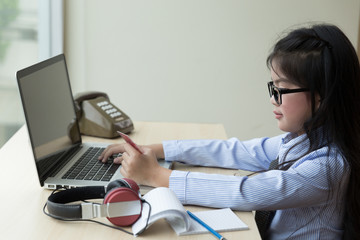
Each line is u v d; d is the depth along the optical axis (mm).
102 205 1012
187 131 1773
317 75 1134
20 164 1377
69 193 1121
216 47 2955
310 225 1193
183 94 3033
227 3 2889
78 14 2895
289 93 1162
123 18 2910
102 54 2965
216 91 3025
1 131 2246
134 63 2982
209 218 1074
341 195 1177
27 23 2609
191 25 2922
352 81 1164
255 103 3041
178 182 1164
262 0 2889
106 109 1697
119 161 1356
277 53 1178
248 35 2938
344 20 2920
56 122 1376
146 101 3045
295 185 1129
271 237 1229
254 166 1447
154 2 2887
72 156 1426
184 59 2977
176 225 1022
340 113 1153
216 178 1163
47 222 1033
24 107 1185
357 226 1191
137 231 985
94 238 971
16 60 2480
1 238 954
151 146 1419
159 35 2938
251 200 1124
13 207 1098
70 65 2977
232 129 3084
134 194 1022
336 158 1144
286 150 1281
